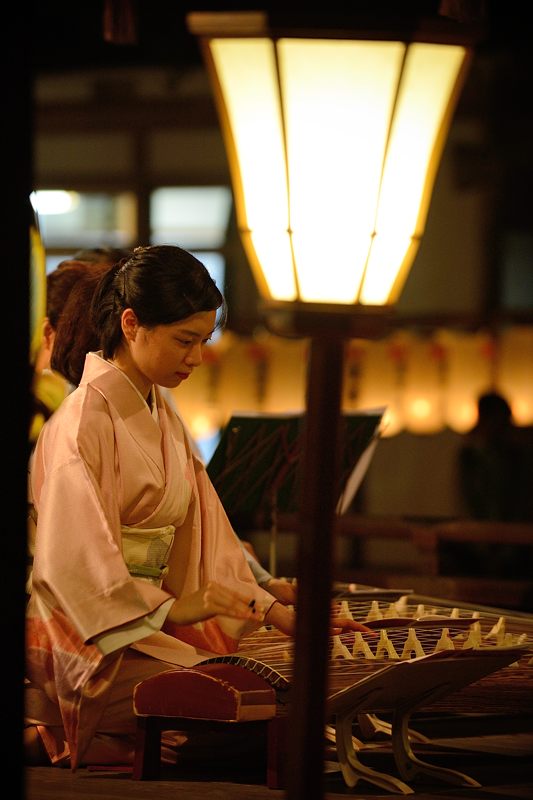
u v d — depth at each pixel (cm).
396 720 498
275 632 573
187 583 544
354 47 260
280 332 281
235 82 269
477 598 902
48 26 1650
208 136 1841
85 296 567
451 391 1681
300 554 279
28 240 229
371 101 266
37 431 609
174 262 493
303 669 277
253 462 615
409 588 927
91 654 477
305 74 264
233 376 1670
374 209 274
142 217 1861
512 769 527
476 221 1777
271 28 257
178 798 446
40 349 604
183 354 502
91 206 1880
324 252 275
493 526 937
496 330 1691
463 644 510
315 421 278
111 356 523
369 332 280
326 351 279
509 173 1762
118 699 498
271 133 271
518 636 538
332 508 278
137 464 509
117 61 1780
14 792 230
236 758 525
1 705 229
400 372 1681
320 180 272
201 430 1675
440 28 260
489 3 1627
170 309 489
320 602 277
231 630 505
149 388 531
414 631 493
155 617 473
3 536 228
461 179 1767
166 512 521
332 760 529
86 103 1852
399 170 276
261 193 277
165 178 1853
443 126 276
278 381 1664
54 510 486
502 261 1770
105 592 472
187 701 471
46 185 1873
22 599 231
